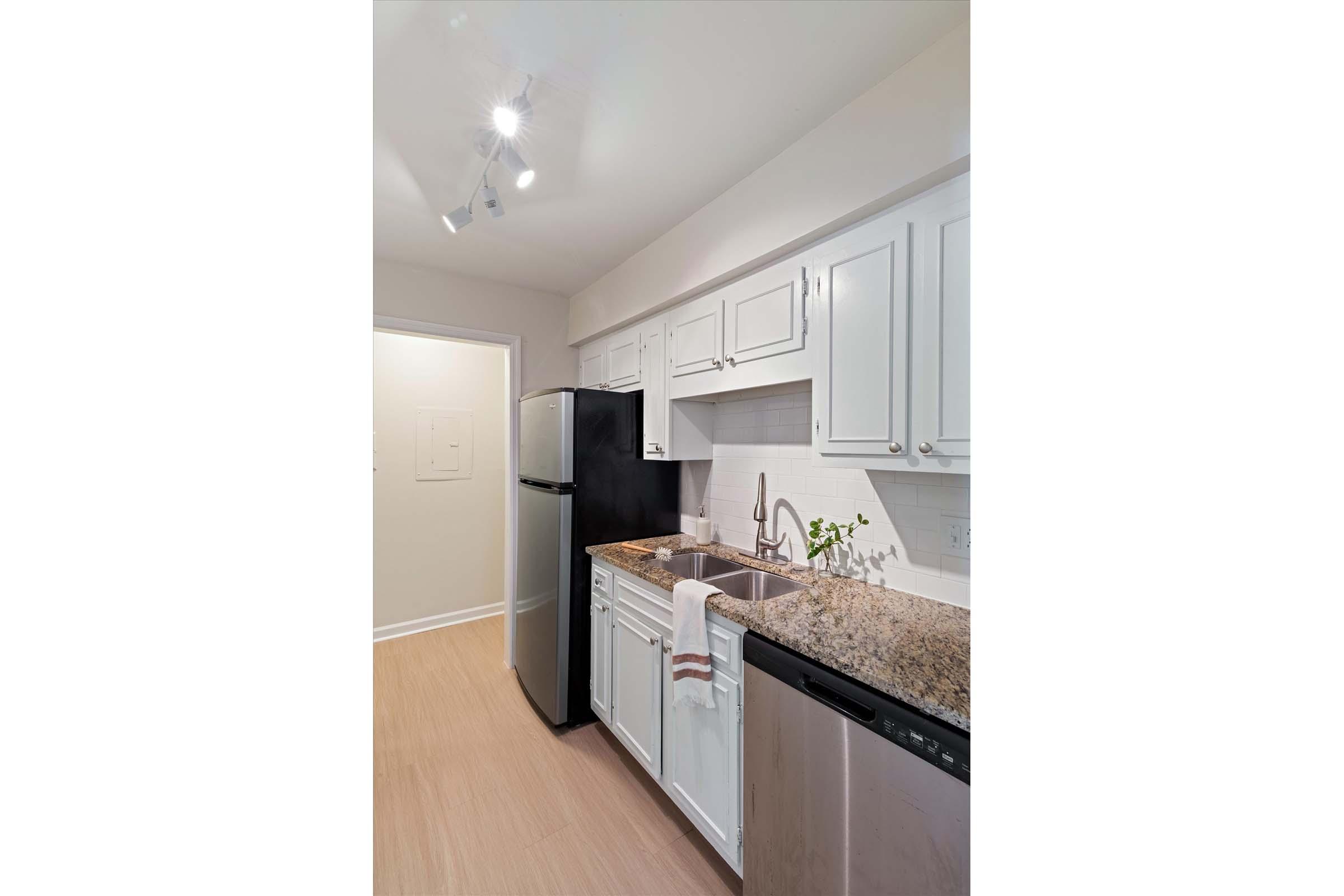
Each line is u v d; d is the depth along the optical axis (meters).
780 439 2.26
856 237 1.55
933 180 1.39
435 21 1.29
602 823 1.90
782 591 1.96
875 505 1.85
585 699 2.57
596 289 3.12
